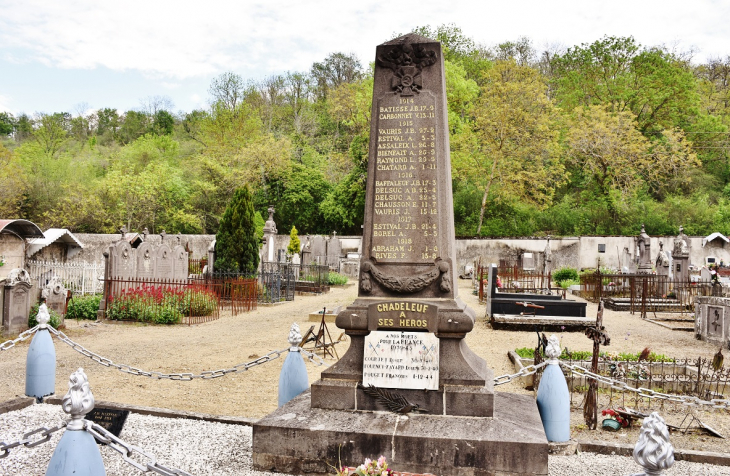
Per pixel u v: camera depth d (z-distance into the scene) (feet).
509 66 136.98
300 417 17.61
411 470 15.94
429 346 17.98
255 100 190.19
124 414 18.80
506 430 16.43
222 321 55.21
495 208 150.92
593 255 115.75
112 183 131.44
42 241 79.46
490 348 39.96
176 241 117.80
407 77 19.52
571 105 149.89
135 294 54.60
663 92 139.64
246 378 30.71
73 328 48.70
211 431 20.42
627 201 141.28
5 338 41.45
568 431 19.21
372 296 19.12
